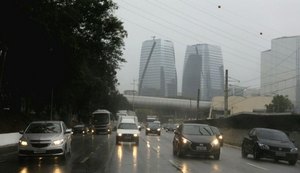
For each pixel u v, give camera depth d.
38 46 38.03
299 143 30.09
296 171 19.70
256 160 25.25
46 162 21.02
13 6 33.09
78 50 42.34
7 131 43.75
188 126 25.95
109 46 46.91
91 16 43.12
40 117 65.94
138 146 35.12
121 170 17.81
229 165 21.22
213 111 106.12
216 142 24.44
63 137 21.98
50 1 36.06
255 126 40.69
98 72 65.00
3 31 35.34
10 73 44.00
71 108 78.94
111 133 73.44
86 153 27.19
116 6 44.47
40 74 43.94
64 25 38.31
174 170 18.12
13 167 18.61
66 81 46.34
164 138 52.50
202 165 20.66
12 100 55.16
